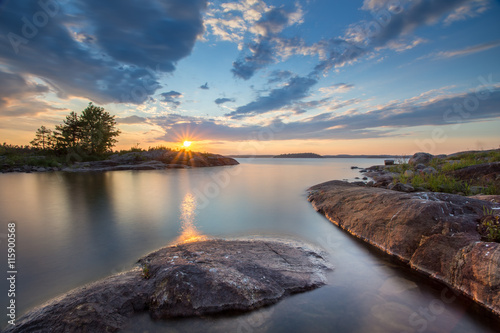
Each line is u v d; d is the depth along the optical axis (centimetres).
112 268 493
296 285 420
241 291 380
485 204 562
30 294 401
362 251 580
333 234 706
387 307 369
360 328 326
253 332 317
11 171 2908
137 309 355
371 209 723
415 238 531
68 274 469
